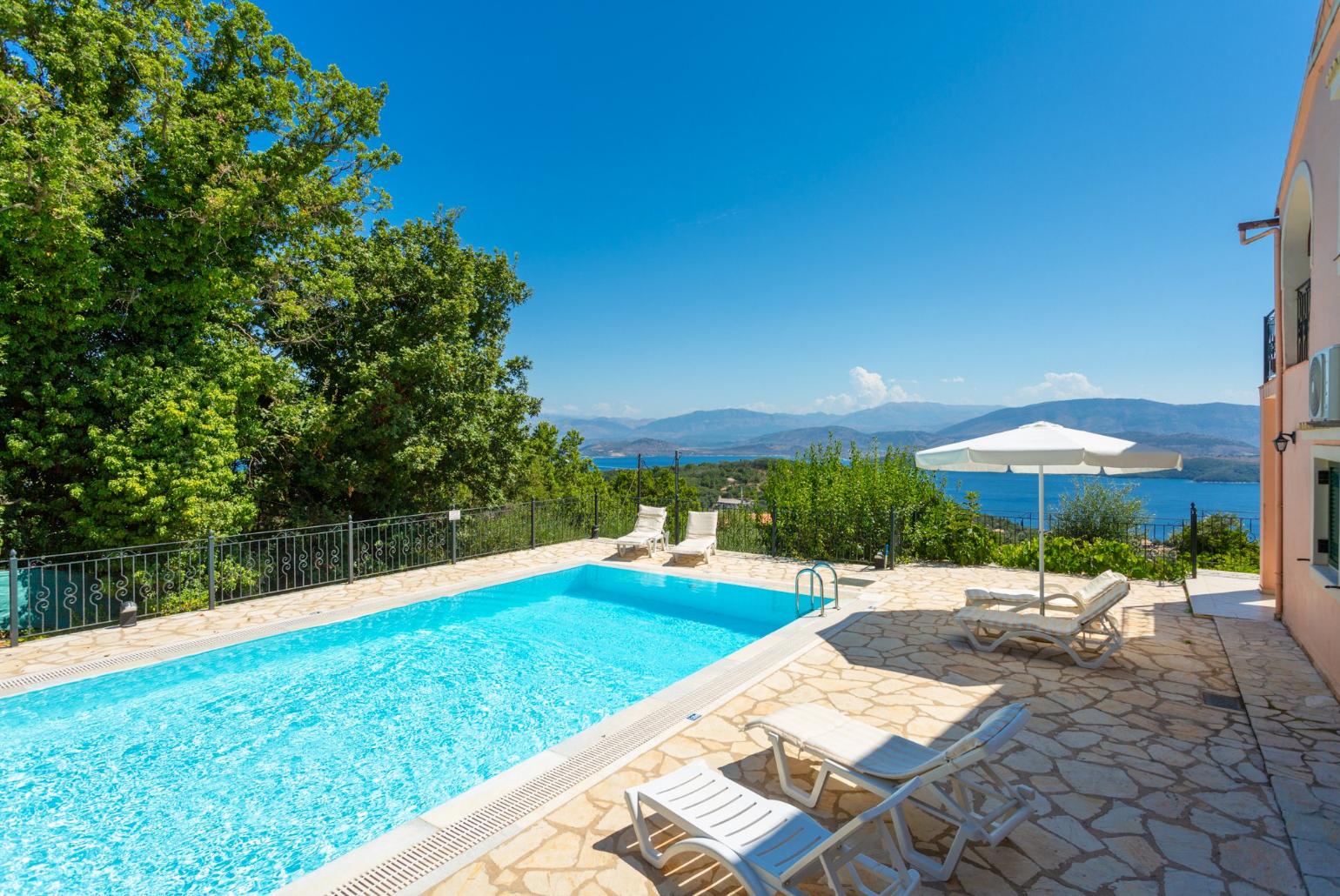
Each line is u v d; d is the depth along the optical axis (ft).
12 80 28.35
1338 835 11.50
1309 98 20.35
